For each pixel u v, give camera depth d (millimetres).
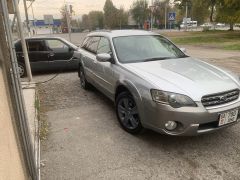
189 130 3590
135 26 77500
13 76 2584
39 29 52719
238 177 3264
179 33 36719
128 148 3996
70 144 4176
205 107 3602
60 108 5863
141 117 3977
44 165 3611
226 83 3891
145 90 3846
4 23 2445
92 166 3564
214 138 4234
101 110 5660
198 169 3441
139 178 3287
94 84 6172
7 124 2266
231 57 13320
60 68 10047
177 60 4875
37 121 4781
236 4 25266
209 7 34219
